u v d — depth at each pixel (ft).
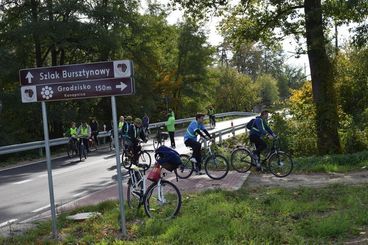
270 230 22.09
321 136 63.00
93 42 100.78
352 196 29.76
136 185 29.50
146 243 21.66
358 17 59.16
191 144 44.09
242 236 21.47
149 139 106.32
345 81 84.74
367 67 85.20
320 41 59.06
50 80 24.57
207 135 44.91
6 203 38.04
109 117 133.08
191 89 195.83
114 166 59.98
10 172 60.13
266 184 40.11
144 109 142.00
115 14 105.81
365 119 74.33
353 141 64.03
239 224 23.47
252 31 66.54
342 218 23.25
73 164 65.05
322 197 31.04
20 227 27.91
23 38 97.96
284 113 74.79
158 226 24.30
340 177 42.14
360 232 21.65
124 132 56.08
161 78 179.42
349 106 84.33
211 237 21.54
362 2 56.34
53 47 107.14
